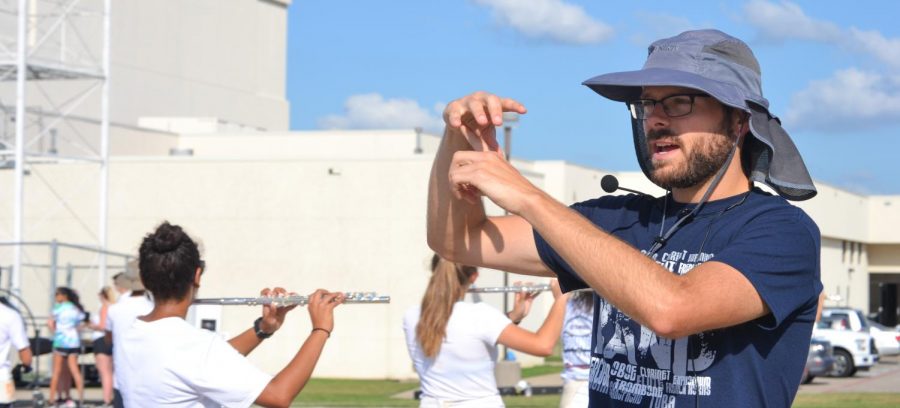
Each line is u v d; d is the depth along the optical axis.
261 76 57.97
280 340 29.06
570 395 8.09
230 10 56.12
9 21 42.16
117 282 15.60
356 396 22.55
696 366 2.72
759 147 2.95
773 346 2.69
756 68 2.91
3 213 31.09
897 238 64.38
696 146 2.83
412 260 29.03
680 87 2.81
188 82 53.59
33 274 30.08
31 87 44.38
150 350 4.95
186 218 30.23
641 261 2.53
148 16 51.62
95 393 22.33
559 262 3.17
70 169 30.83
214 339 5.00
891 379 32.06
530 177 33.38
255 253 29.83
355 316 29.05
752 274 2.59
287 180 29.78
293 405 19.78
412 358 6.82
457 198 2.99
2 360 10.55
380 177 29.30
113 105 49.62
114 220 30.61
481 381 6.65
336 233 29.48
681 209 2.94
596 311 3.02
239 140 38.81
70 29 46.88
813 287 2.72
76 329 19.33
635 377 2.84
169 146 39.62
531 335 6.77
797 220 2.73
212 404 4.98
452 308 6.65
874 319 63.88
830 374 32.97
